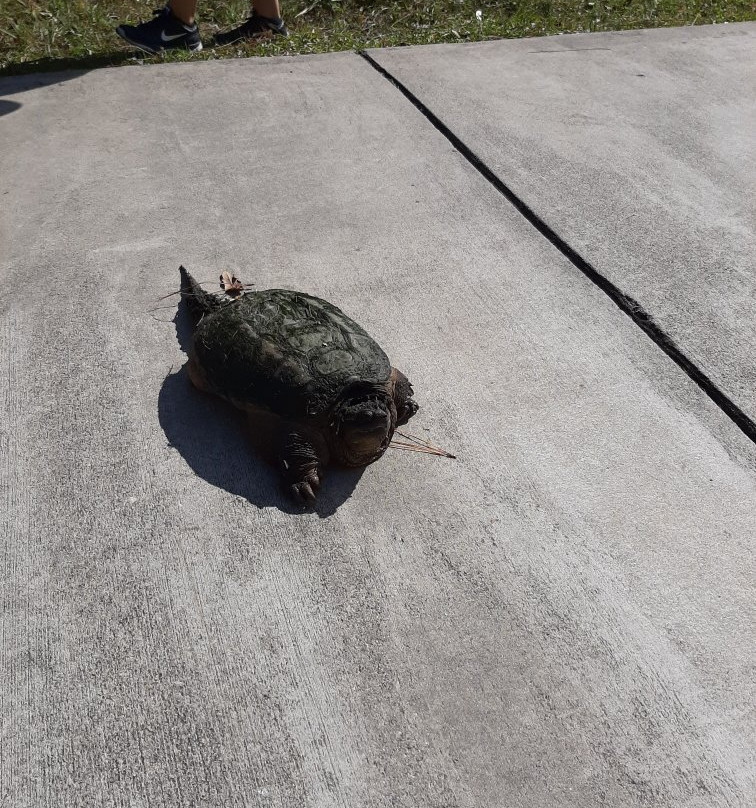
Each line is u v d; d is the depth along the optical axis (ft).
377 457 4.07
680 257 5.70
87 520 3.76
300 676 3.16
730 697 3.11
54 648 3.24
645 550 3.68
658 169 6.85
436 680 3.15
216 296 5.05
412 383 4.60
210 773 2.85
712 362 4.74
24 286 5.32
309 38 9.49
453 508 3.87
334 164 6.85
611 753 2.93
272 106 7.82
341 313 4.34
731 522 3.82
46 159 6.84
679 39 9.78
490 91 8.23
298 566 3.58
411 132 7.40
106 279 5.42
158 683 3.13
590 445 4.23
